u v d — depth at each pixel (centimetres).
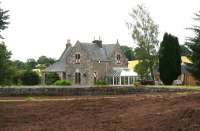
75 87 4966
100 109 2577
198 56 2592
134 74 8931
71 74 9131
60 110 2708
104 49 9262
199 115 1816
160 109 2180
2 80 3888
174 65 6812
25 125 2309
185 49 2769
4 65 3853
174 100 2372
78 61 9056
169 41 6850
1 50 3809
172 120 1845
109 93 5044
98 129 1995
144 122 1956
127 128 1916
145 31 7431
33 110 2791
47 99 3856
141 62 7456
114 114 2342
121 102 2716
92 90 5000
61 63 9650
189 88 4612
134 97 3041
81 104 2822
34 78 7388
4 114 2673
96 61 8925
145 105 2434
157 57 7369
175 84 6769
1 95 4709
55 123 2297
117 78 8906
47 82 8556
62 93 4909
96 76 8925
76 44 9094
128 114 2253
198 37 2569
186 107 2017
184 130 1695
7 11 3234
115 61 9188
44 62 13338
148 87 4988
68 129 2084
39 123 2341
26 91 4822
